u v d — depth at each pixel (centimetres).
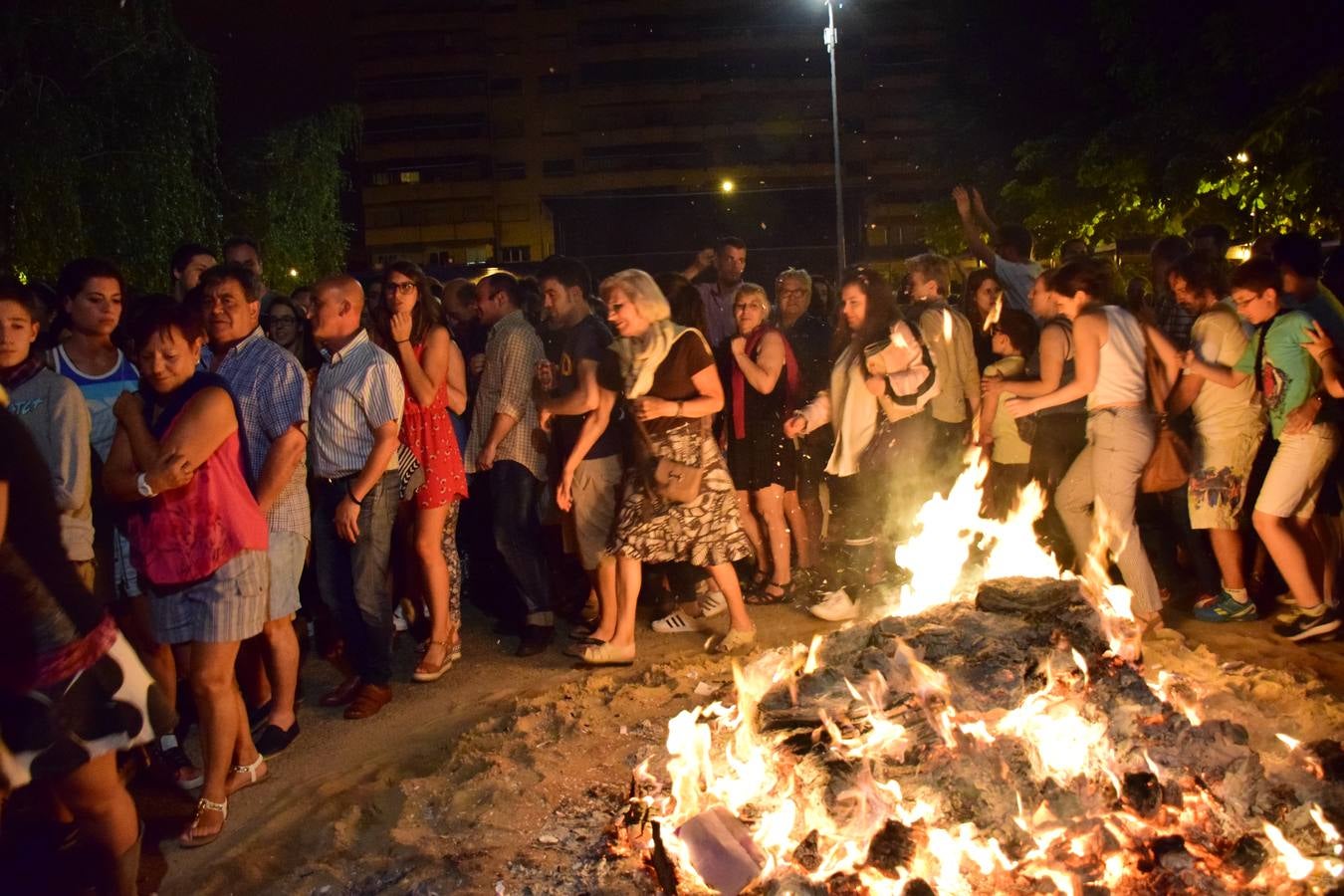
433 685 575
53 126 1414
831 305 909
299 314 691
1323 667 521
